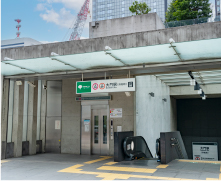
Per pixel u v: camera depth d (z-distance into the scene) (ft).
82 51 28.96
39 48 30.89
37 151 43.24
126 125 39.37
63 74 35.14
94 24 55.26
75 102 43.37
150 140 46.24
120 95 40.42
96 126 41.81
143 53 26.55
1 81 35.76
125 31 52.65
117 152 31.91
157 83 52.95
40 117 44.91
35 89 42.22
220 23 24.04
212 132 80.28
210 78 48.98
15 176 23.66
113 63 30.94
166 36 25.70
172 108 72.95
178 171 24.84
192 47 24.35
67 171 25.89
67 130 43.24
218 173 23.71
